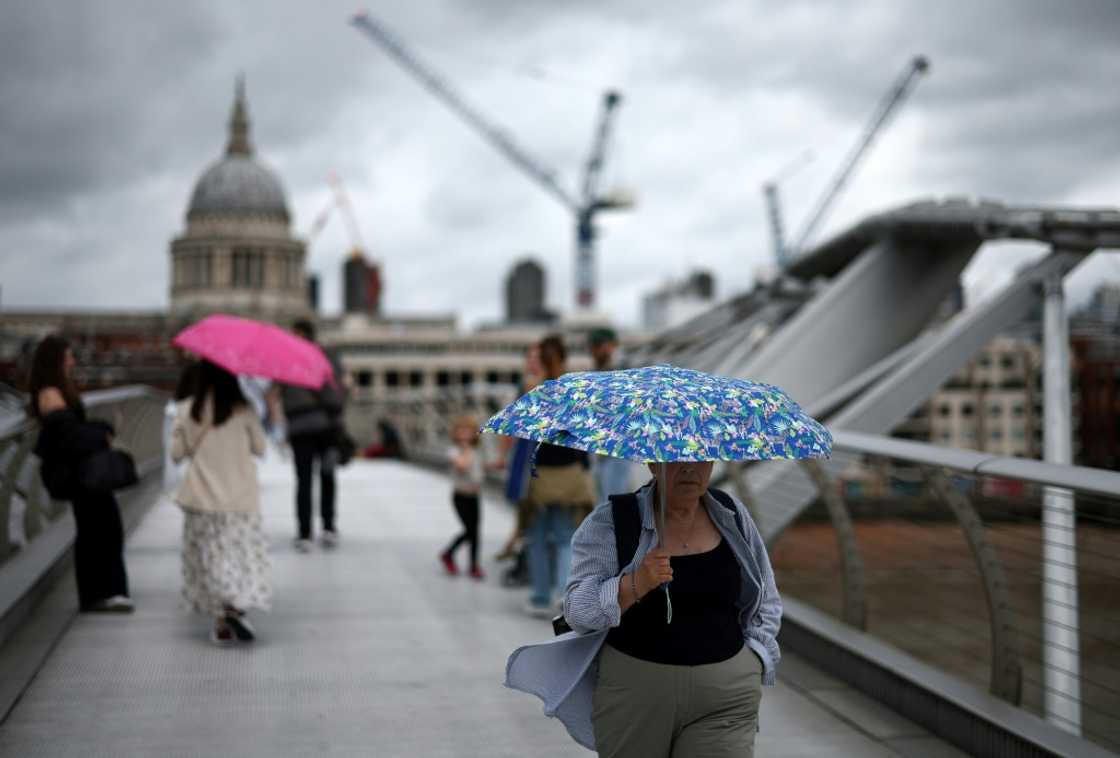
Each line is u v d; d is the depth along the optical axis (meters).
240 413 7.89
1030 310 19.64
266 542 8.00
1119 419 78.75
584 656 3.75
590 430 3.29
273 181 181.25
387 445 34.59
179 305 171.62
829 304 25.97
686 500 3.61
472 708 6.43
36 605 8.83
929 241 26.41
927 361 19.59
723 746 3.61
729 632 3.66
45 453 8.27
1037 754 5.03
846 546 7.43
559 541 8.94
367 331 197.00
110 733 5.87
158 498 17.34
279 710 6.34
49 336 8.40
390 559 11.77
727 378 3.62
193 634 8.14
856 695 6.60
